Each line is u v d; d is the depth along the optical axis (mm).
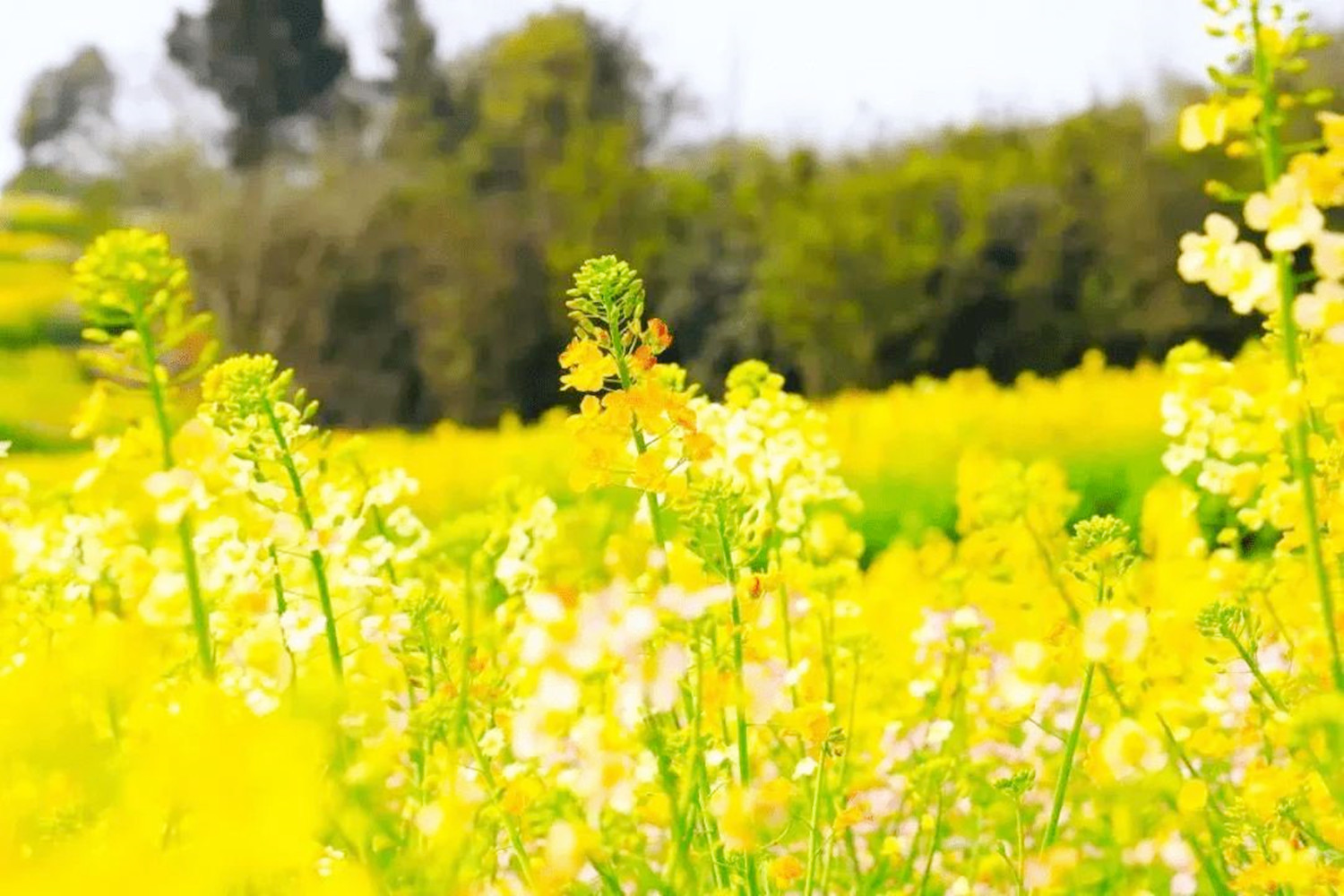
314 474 2924
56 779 1510
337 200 42781
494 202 41938
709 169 42688
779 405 3881
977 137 40688
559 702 2100
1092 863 3852
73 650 1820
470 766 2926
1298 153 2344
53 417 37844
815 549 3945
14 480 3959
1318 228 2312
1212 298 36281
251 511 2834
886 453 17469
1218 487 3486
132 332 2596
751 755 3246
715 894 2545
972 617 4094
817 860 2881
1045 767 3857
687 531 2768
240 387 2830
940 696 4258
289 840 1220
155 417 2615
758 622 3152
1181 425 3514
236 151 74375
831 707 2689
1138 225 36719
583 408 2721
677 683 2447
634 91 50406
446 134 53906
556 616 2121
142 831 1263
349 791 1952
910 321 36844
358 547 3053
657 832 3535
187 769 1226
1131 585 3324
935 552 5852
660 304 39000
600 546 4066
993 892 3609
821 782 2770
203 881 1185
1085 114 38312
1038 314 37188
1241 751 3729
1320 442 2680
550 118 47781
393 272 41219
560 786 2924
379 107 61906
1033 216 37375
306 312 41375
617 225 39688
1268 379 2461
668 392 2727
